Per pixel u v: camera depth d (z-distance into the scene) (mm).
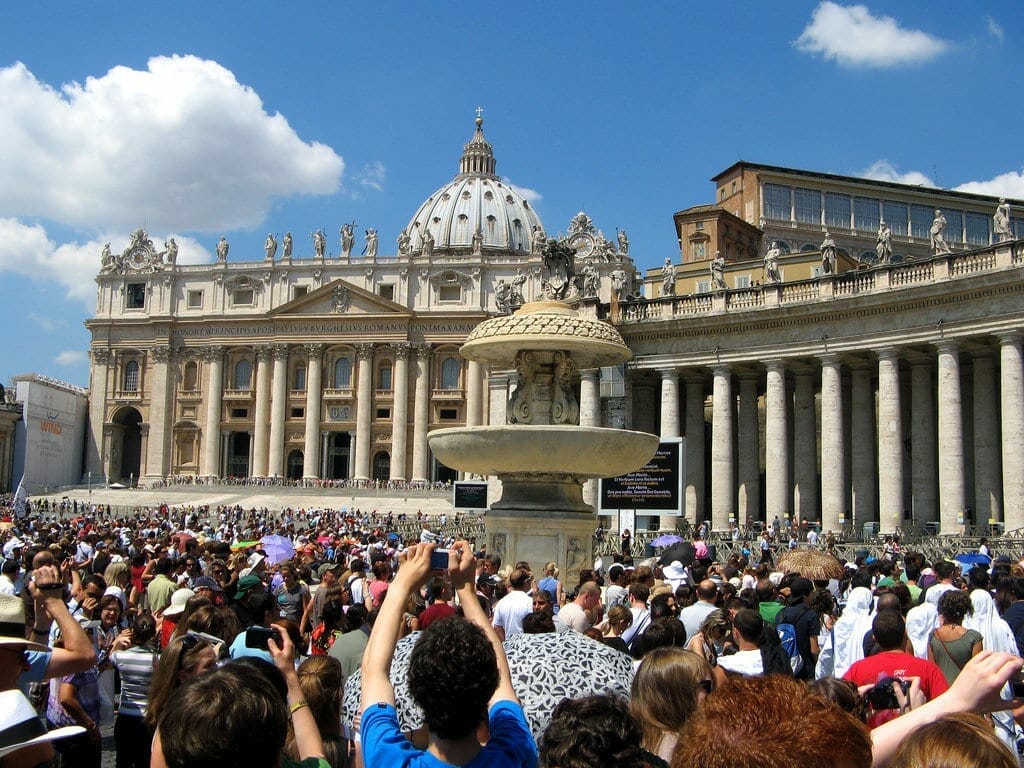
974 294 37594
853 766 3719
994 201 101312
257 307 126250
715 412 44750
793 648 11039
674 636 9086
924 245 98688
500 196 187875
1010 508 36344
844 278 42000
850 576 17656
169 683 7070
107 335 129375
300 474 124125
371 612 11867
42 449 123250
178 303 128875
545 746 4875
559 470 18688
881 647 8703
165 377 126750
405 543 36750
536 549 19375
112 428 128500
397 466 118688
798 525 41344
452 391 120062
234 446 128500
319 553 28797
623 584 15203
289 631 8477
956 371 38406
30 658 6957
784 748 3619
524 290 120125
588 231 125562
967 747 3711
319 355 122250
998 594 12875
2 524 30859
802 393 45875
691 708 6367
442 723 4773
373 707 4875
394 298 123188
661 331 46156
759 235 92625
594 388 45875
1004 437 36719
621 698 5523
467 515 71812
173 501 104312
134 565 18766
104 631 11695
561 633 7543
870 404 44594
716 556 36062
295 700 5848
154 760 4875
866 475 44188
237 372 127125
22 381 121500
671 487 30516
